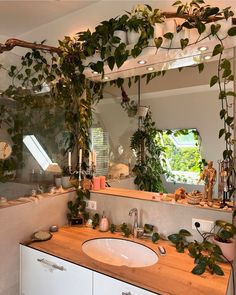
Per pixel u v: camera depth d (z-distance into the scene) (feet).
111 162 6.31
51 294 4.51
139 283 3.53
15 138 5.35
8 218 4.81
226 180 4.55
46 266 4.55
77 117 6.64
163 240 5.08
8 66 5.44
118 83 6.17
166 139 5.52
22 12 6.81
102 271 3.87
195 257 4.14
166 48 4.58
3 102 5.22
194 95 5.11
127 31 4.85
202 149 5.02
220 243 4.22
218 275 3.76
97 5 6.29
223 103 4.66
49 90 6.10
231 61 4.50
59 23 7.13
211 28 4.15
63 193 6.01
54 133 6.18
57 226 5.81
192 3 4.38
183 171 5.26
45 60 6.23
